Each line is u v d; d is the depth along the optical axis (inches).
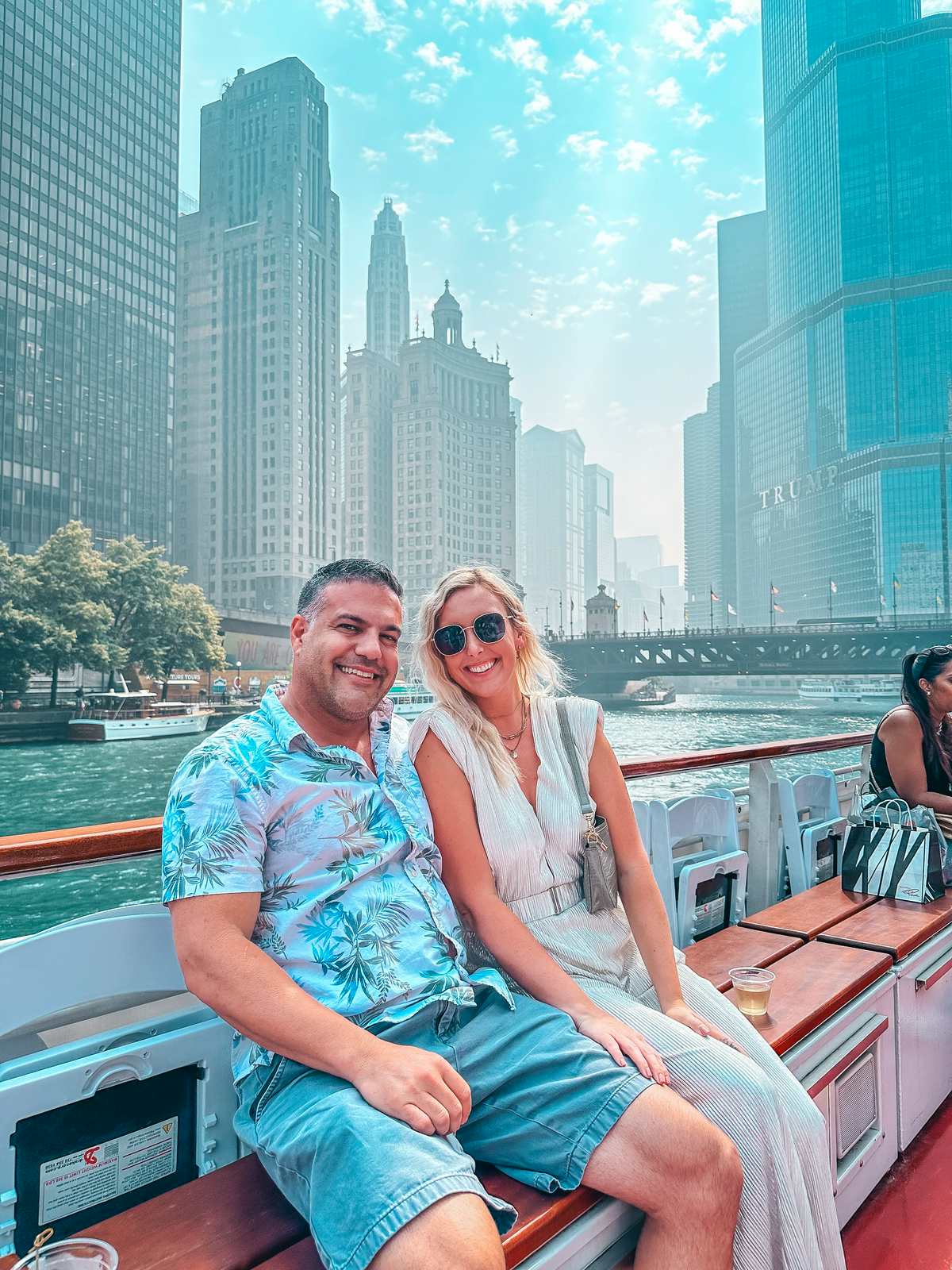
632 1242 55.2
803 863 140.8
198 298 5753.0
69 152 3941.9
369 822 60.1
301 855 56.9
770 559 7347.4
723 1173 49.6
